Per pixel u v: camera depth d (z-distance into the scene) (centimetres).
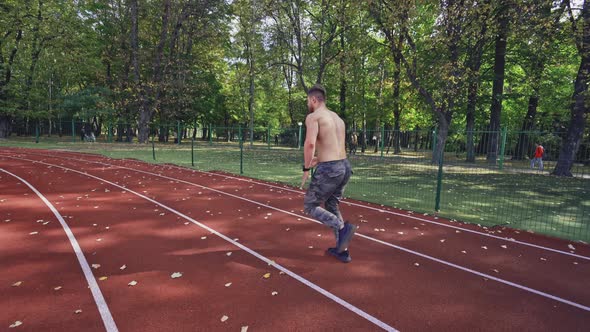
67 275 363
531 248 489
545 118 2530
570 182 1163
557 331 281
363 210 705
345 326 278
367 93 2998
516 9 1412
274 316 290
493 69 2145
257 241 488
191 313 292
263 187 962
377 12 1689
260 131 2853
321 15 2558
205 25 3294
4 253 423
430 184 1127
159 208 683
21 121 3741
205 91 3822
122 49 3388
